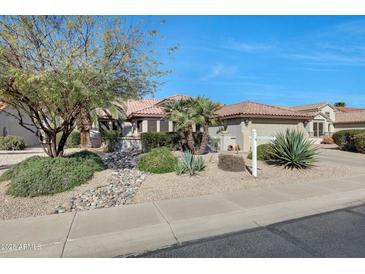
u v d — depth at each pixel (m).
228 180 7.83
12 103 8.14
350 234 4.20
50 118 8.96
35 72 6.94
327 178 8.32
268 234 4.26
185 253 3.70
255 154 8.38
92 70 7.08
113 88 8.36
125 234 4.23
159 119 20.92
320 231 4.34
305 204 5.72
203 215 5.00
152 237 4.17
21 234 4.23
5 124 22.19
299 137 9.74
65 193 6.58
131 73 8.41
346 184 7.46
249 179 7.98
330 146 23.48
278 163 10.05
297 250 3.71
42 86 6.71
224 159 9.26
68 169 7.35
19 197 6.22
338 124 30.55
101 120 20.62
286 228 4.49
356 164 11.87
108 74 7.60
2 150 19.05
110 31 7.73
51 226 4.55
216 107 14.21
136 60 8.20
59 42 7.26
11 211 5.39
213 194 6.49
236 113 19.16
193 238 4.16
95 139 20.06
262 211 5.27
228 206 5.53
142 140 16.17
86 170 7.82
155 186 7.25
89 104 8.19
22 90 7.19
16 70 6.40
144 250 3.82
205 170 9.11
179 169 8.48
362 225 4.57
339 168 10.01
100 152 16.58
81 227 4.49
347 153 17.09
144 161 9.40
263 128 19.77
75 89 6.88
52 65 7.20
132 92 8.86
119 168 10.00
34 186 6.43
